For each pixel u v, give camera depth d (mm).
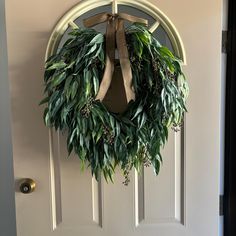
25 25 1364
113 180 1441
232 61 1494
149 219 1472
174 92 1202
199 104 1411
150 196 1460
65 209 1454
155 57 1193
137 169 1324
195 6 1371
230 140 1534
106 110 1228
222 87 1530
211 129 1425
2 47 1520
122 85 1283
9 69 1380
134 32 1215
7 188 1607
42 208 1450
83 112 1175
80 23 1404
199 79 1398
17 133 1413
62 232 1466
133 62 1216
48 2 1359
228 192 1560
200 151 1438
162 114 1199
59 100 1182
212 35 1382
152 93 1211
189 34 1381
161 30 1397
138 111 1216
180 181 1462
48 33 1369
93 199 1459
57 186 1455
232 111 1516
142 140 1232
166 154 1440
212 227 1479
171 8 1372
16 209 1446
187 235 1481
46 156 1425
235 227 1552
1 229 1620
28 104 1398
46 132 1413
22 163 1426
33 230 1459
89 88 1164
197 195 1462
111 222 1467
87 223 1469
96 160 1246
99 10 1397
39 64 1379
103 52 1210
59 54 1226
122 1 1367
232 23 1478
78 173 1441
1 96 1554
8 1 1354
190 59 1390
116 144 1232
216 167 1446
